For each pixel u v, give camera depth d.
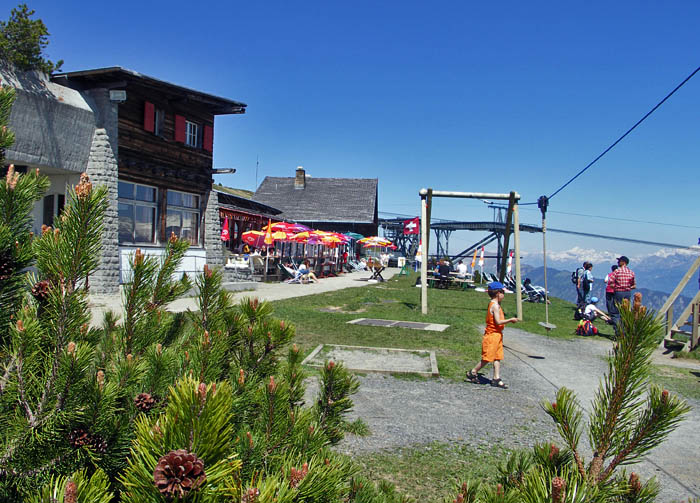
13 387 1.80
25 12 13.72
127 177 16.81
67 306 1.88
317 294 20.78
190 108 19.84
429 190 15.99
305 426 2.23
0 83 2.40
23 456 1.71
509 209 16.62
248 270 24.00
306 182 59.56
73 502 1.25
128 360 2.06
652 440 1.63
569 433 1.81
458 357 9.70
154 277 2.42
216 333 2.47
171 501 1.11
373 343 10.62
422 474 4.35
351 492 2.17
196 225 20.75
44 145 14.24
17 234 2.08
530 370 8.95
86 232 1.95
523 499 1.55
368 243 37.97
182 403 1.17
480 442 5.23
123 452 1.82
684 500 4.15
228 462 1.22
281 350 2.81
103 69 15.11
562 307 22.58
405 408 6.34
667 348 11.61
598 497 1.54
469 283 29.39
